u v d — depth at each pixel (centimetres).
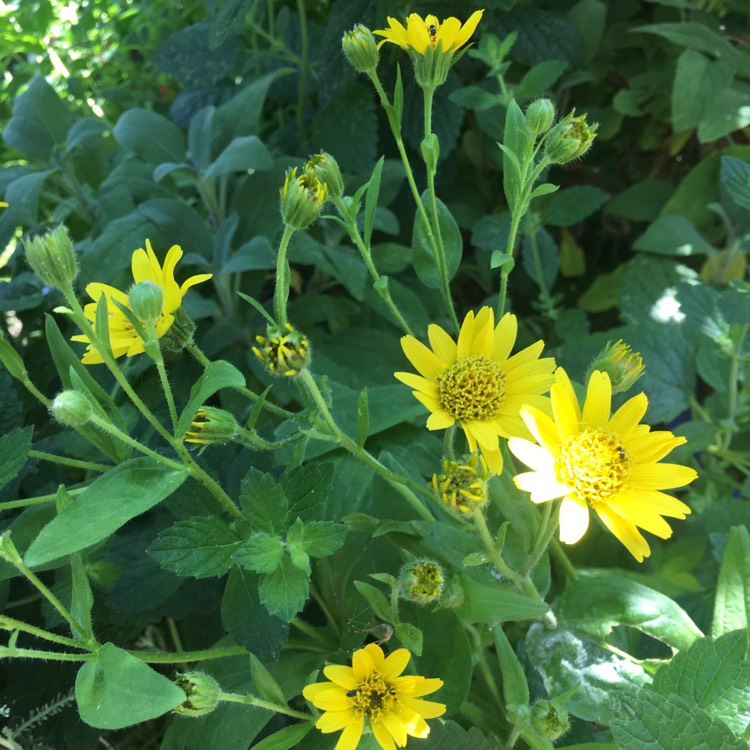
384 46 45
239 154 39
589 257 59
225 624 25
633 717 23
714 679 24
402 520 29
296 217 24
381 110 48
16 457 25
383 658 24
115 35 56
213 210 45
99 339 22
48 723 30
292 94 50
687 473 22
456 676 27
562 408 22
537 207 47
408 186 49
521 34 47
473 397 24
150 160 43
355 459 32
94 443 28
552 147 26
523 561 28
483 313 25
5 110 53
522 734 26
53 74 57
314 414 25
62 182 46
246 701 23
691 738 22
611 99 55
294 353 22
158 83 57
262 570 23
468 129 52
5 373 29
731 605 27
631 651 32
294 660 29
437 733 26
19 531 26
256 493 24
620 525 22
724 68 44
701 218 51
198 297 41
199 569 24
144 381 39
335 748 24
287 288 26
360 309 46
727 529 38
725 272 51
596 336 43
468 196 52
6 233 39
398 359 43
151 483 22
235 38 48
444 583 25
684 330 43
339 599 30
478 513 23
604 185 57
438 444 33
